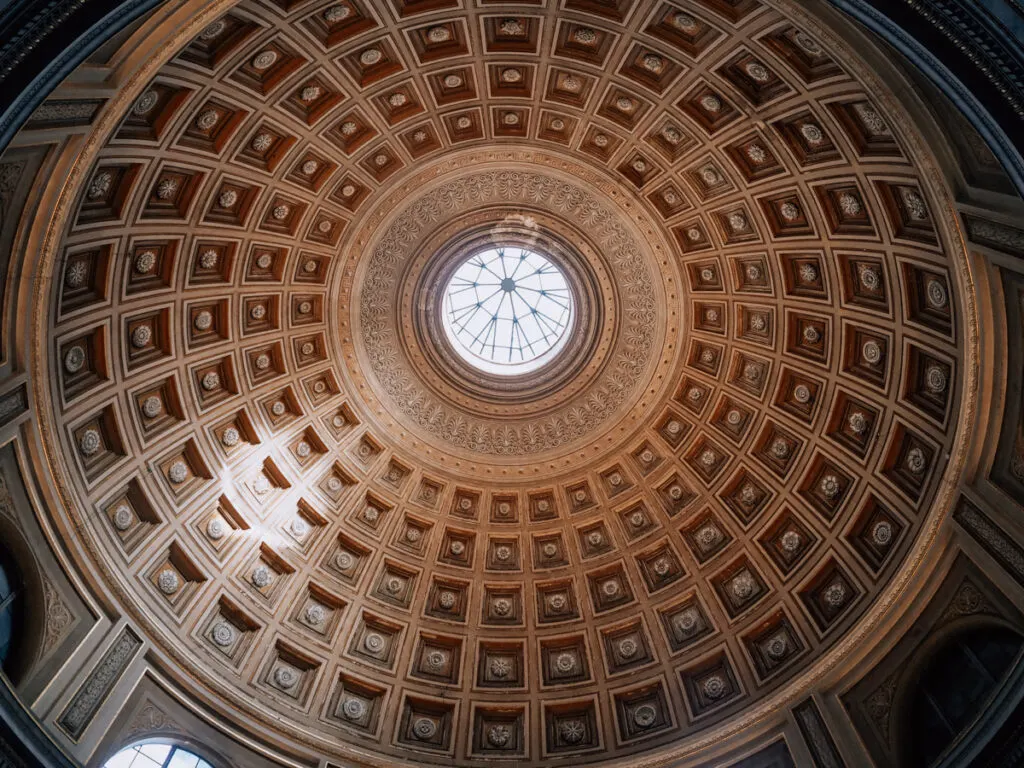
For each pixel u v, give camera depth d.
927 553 20.52
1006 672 17.38
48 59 11.61
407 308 29.38
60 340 19.94
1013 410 18.52
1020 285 17.48
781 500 25.94
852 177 20.94
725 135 23.30
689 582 27.27
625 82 23.39
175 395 24.05
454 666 27.34
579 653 27.52
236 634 24.47
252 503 26.05
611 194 27.23
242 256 24.94
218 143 22.14
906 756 20.20
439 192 27.64
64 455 20.28
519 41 22.91
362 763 24.02
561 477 29.88
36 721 16.31
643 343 29.11
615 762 24.56
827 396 24.62
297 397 27.55
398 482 29.41
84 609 19.97
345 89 23.12
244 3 19.03
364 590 27.66
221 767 21.50
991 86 11.83
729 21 19.83
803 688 22.45
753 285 26.14
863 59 16.91
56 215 17.81
